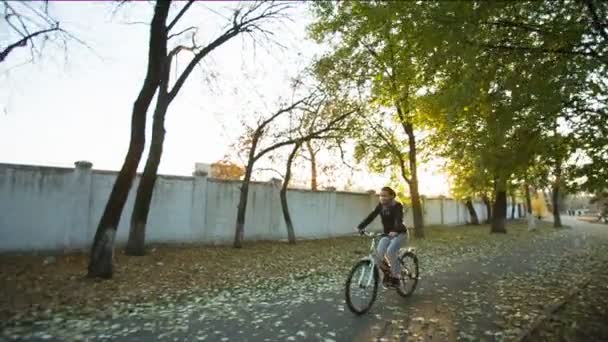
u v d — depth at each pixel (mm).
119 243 12570
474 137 6102
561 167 6582
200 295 7664
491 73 5402
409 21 4875
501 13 4945
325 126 16844
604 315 6199
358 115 17219
